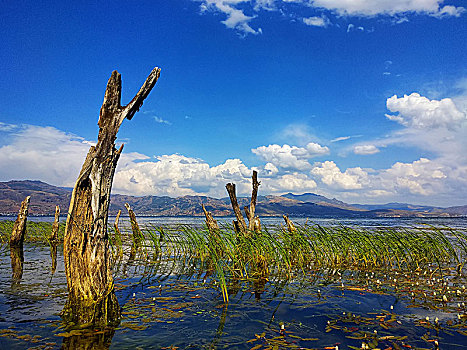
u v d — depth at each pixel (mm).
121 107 5660
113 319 4969
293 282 7863
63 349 3834
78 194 5215
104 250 5309
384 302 6023
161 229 13523
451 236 17141
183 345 4004
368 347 3891
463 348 3904
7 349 3811
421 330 4539
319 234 11531
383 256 10977
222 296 6480
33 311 5289
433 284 7574
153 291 6867
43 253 12648
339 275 8781
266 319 5035
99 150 5375
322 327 4668
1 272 8688
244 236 11242
